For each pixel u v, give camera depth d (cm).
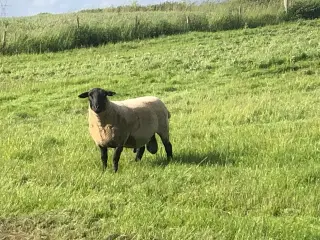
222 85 2123
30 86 2256
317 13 3956
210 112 1580
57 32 3316
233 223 701
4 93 2138
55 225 703
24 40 3222
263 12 3866
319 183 883
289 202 792
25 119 1733
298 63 2353
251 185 851
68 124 1573
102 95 991
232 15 3806
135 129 1039
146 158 1132
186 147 1177
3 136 1341
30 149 1158
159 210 764
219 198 806
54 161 1053
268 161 1019
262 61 2394
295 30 3350
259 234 673
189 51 2886
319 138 1190
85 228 688
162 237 661
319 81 2000
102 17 4141
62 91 2148
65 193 826
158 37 3534
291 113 1500
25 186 862
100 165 1053
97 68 2611
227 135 1262
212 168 974
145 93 2083
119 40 3475
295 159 1025
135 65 2627
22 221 709
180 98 1923
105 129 998
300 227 695
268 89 1948
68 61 2838
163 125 1108
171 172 954
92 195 824
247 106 1581
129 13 4734
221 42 3120
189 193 829
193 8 4938
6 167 991
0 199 777
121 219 718
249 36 3250
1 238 660
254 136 1223
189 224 702
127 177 925
